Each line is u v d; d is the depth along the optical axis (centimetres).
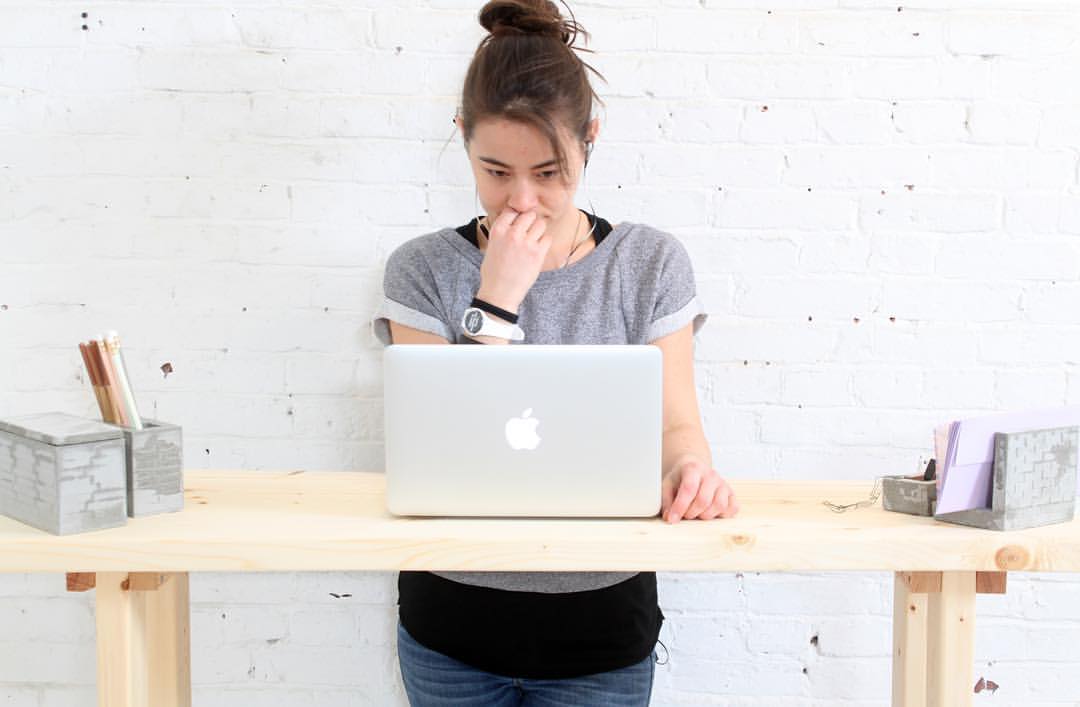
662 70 174
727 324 179
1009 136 174
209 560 106
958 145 175
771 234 177
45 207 176
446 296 144
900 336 178
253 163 176
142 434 114
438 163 177
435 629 133
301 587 184
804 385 179
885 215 176
